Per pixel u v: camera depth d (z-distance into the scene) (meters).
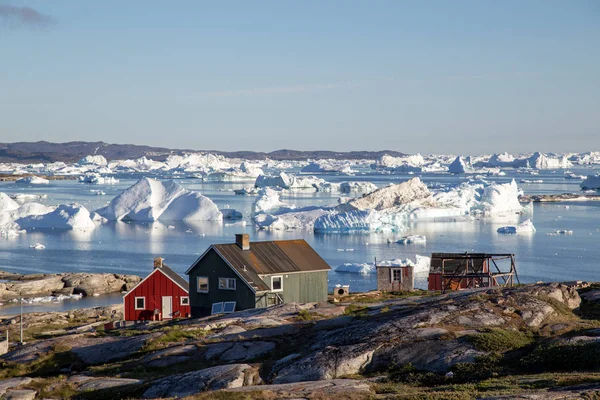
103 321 84.31
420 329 39.28
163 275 81.69
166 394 35.44
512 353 35.84
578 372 32.34
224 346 44.34
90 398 37.22
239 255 72.31
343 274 138.50
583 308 45.91
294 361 38.41
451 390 31.20
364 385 32.78
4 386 40.31
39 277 131.88
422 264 140.12
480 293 47.75
